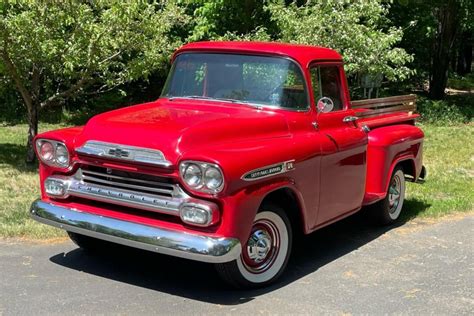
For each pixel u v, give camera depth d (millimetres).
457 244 6152
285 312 4309
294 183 4758
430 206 7656
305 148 4895
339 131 5539
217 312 4266
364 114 6496
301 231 5102
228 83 5375
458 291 4840
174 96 5629
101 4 8672
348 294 4707
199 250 4109
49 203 4859
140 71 9266
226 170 4074
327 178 5234
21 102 15469
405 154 6824
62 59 8633
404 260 5602
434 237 6398
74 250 5559
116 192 4512
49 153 4879
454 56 28328
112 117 4852
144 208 4383
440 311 4434
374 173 6305
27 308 4219
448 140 13477
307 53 5402
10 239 5785
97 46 8602
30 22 8117
